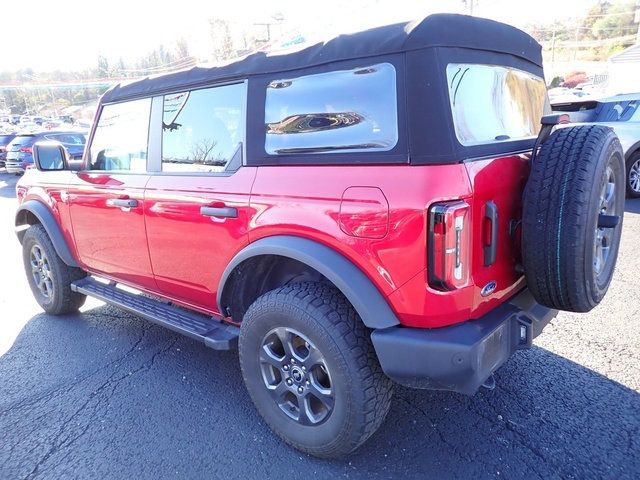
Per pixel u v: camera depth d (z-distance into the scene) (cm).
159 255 340
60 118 7100
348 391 236
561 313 430
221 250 291
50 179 439
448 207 203
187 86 315
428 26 217
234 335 309
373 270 223
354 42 234
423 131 212
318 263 235
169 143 331
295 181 249
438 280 209
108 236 382
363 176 225
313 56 249
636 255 580
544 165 226
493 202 227
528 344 243
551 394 311
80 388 348
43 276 478
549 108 343
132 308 371
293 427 267
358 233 224
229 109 292
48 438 294
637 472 244
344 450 251
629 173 880
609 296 462
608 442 266
